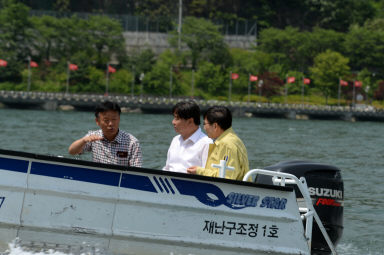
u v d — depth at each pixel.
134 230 11.34
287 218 11.97
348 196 26.61
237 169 12.09
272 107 176.38
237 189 11.69
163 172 11.34
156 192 11.39
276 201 11.92
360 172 36.84
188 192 11.51
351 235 18.28
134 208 11.33
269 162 40.25
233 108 172.88
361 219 21.09
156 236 11.43
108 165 11.17
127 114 151.38
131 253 11.44
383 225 19.97
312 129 106.88
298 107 186.12
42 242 11.13
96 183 11.20
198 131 12.84
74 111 155.88
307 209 12.30
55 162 11.07
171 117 135.38
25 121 88.88
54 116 114.50
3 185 10.93
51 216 11.12
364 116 184.00
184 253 11.55
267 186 11.77
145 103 163.88
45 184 11.06
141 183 11.34
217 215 11.64
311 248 12.79
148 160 36.78
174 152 12.93
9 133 59.97
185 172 12.64
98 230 11.24
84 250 11.23
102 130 12.58
